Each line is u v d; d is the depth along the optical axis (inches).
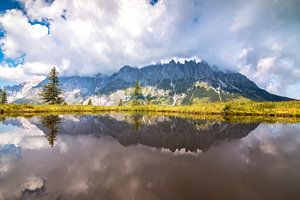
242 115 2938.0
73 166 627.2
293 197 430.3
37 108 3154.5
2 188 461.1
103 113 3218.5
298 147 927.0
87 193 442.0
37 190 453.1
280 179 533.0
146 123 1866.4
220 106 3312.0
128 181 513.0
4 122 1718.8
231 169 616.1
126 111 3885.3
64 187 471.8
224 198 423.2
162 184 495.2
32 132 1264.8
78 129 1425.9
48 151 807.1
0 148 848.3
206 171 596.1
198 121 2055.9
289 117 2630.4
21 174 552.4
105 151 824.9
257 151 851.4
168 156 764.6
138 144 973.2
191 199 420.5
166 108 3833.7
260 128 1558.8
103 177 539.8
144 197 425.4
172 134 1272.1
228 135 1248.2
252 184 501.0
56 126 1550.2
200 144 987.3
